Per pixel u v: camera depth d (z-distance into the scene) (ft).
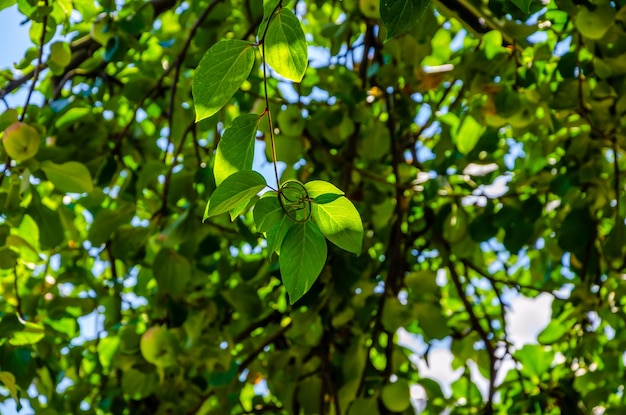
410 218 8.79
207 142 8.91
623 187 7.97
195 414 8.00
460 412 7.95
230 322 8.32
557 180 7.40
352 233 4.61
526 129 7.45
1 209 6.64
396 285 7.80
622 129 7.02
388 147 8.13
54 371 7.72
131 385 7.50
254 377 8.20
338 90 7.69
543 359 8.05
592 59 7.19
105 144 7.32
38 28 7.06
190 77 8.80
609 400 8.34
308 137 7.79
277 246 4.64
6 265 6.68
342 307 7.41
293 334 7.36
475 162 7.76
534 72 6.98
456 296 9.42
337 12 9.43
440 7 7.08
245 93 8.11
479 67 6.90
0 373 6.29
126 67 8.60
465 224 8.21
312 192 4.57
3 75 7.42
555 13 7.18
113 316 7.73
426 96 9.12
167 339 7.02
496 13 6.84
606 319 7.70
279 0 4.47
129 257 7.84
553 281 8.98
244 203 4.59
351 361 7.23
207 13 7.53
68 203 7.98
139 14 7.26
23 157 6.42
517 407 7.32
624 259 7.54
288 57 4.53
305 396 7.54
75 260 7.93
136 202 7.50
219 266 7.80
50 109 7.07
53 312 7.42
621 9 6.68
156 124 8.38
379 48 8.23
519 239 7.67
